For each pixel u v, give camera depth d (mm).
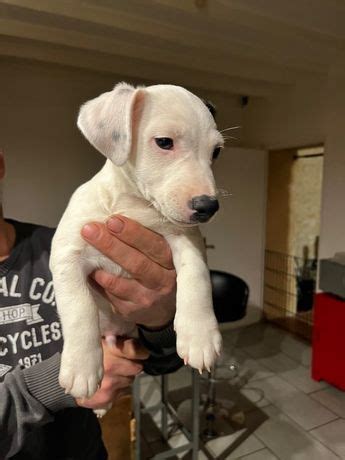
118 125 746
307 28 2297
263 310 3902
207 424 2240
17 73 3020
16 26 2162
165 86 795
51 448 956
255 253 3771
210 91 3812
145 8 1994
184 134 743
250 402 2467
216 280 2227
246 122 4004
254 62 2875
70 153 3254
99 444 1105
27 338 972
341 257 2664
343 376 2520
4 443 765
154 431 2215
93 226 765
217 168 3480
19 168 3090
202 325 720
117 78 3377
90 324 746
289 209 3867
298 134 3395
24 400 759
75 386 711
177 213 719
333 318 2555
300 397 2523
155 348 913
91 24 2197
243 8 2031
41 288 1016
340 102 2957
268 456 2004
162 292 816
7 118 3020
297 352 3189
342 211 2973
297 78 3252
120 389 862
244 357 3096
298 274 3906
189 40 2367
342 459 1976
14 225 1106
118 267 825
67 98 3213
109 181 824
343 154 2945
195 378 1909
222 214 3539
